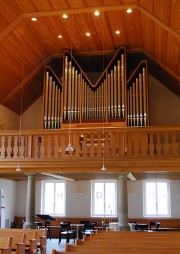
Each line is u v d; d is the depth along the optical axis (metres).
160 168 10.24
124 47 13.32
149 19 10.62
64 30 12.16
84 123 12.98
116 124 12.84
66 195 16.77
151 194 16.39
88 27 12.03
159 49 12.31
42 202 16.89
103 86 13.21
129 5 10.48
